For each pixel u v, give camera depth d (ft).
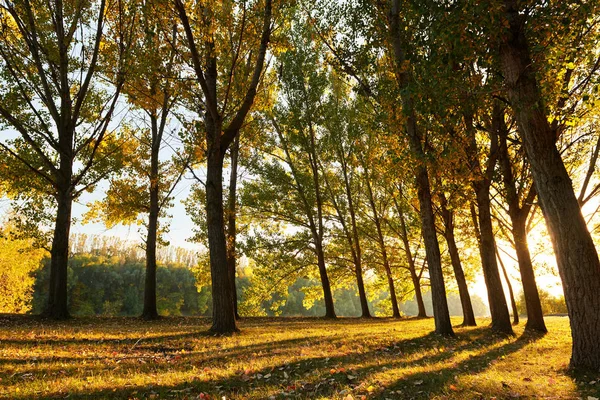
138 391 15.57
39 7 51.19
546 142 21.74
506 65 22.59
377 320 74.74
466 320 59.26
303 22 75.10
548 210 21.57
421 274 99.35
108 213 61.82
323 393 15.61
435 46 23.31
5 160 50.01
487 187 44.86
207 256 73.10
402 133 35.68
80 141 56.29
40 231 54.80
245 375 18.31
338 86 84.79
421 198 40.01
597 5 21.74
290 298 256.73
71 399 14.19
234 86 44.88
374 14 40.37
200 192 66.80
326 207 91.25
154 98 46.80
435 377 18.29
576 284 20.66
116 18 51.60
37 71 52.21
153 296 58.44
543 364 23.06
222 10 37.73
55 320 47.70
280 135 81.71
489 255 44.80
